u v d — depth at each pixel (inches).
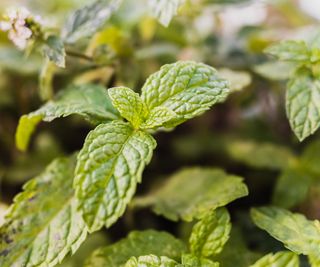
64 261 11.7
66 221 10.5
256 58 14.2
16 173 13.9
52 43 11.3
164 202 11.9
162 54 14.0
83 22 12.0
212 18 15.8
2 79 14.8
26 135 11.4
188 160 15.0
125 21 14.4
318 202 12.8
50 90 12.3
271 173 14.1
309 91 11.0
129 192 9.3
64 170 11.2
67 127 15.0
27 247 10.3
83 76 13.2
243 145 14.5
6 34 14.2
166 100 10.2
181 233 12.3
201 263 10.0
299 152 14.2
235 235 11.4
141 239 10.8
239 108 15.2
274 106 15.2
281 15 18.6
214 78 10.4
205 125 16.2
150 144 9.8
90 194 9.4
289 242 10.0
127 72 12.8
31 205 10.7
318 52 11.2
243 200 13.6
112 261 10.5
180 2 11.0
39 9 16.9
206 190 11.7
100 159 9.6
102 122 10.6
